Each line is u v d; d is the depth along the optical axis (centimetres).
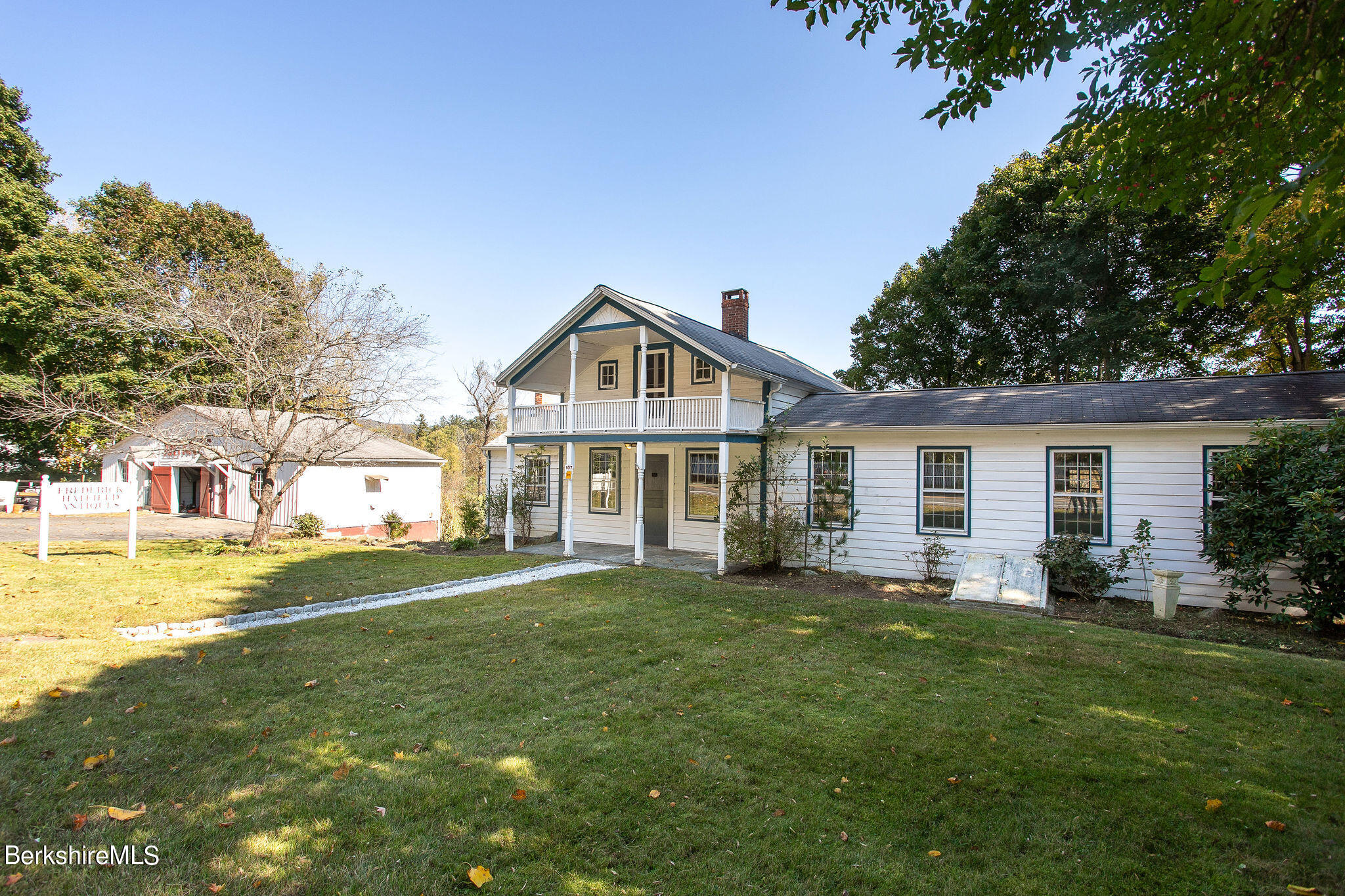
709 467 1532
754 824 348
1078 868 313
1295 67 332
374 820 343
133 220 2823
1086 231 2003
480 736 452
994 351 2361
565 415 1495
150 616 785
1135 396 1117
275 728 459
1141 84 407
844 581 1177
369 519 2553
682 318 1634
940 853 324
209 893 281
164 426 2066
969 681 583
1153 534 1025
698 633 745
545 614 839
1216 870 310
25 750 410
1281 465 824
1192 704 526
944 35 460
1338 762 423
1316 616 791
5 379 2305
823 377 2089
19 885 282
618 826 343
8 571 1097
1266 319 1897
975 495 1170
